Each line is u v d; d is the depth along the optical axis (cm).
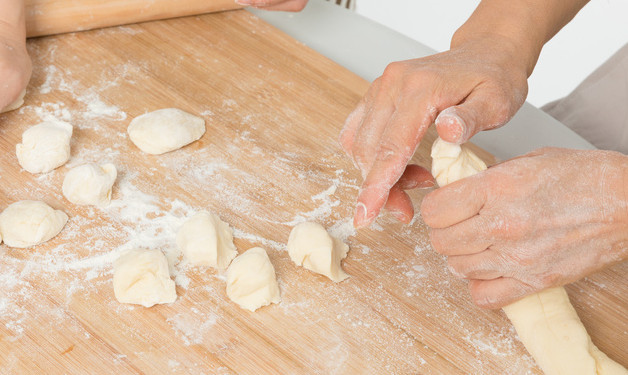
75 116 163
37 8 177
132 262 128
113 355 117
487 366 127
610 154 116
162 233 141
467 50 133
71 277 129
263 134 167
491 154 168
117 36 189
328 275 135
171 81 177
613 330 138
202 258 134
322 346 125
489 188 113
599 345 135
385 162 115
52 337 119
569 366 122
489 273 121
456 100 119
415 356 126
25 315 121
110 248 136
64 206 143
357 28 206
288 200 152
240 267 131
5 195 143
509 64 131
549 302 131
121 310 125
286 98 178
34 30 179
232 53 189
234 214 147
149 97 172
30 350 116
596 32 239
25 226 132
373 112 126
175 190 150
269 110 174
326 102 179
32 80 171
